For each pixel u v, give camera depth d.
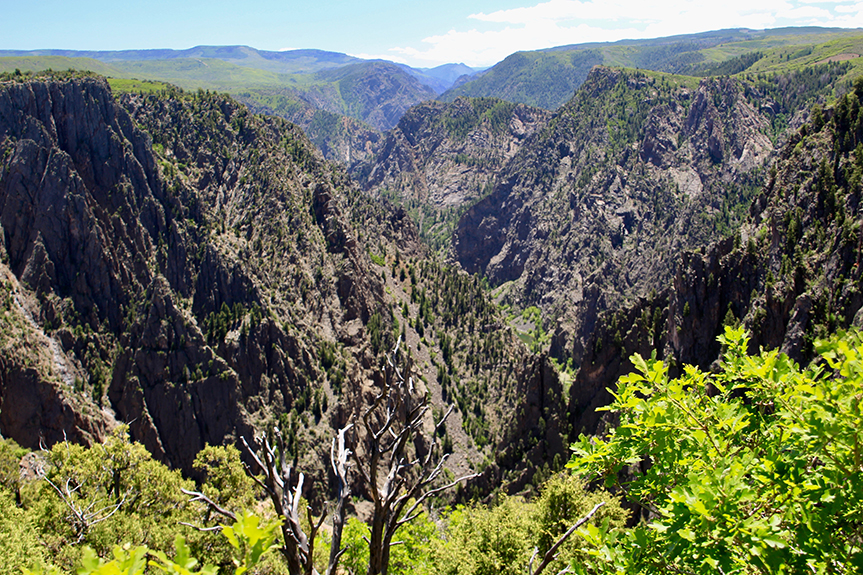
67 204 151.00
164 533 52.62
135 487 63.34
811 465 16.20
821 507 15.34
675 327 99.19
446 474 128.12
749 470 16.12
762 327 82.00
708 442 17.98
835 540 14.59
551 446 111.56
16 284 144.25
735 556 14.23
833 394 14.97
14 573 38.34
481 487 115.62
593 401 109.56
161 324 142.62
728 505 14.07
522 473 111.62
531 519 55.94
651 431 18.89
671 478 18.28
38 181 152.50
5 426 126.12
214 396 137.50
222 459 67.44
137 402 136.62
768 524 13.87
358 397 150.25
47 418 128.00
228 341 144.75
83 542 49.16
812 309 73.81
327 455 136.62
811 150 96.31
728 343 21.69
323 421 142.00
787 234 87.94
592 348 111.12
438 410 153.38
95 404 136.38
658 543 16.67
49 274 147.12
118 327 149.25
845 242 74.00
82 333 144.12
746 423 18.08
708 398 20.42
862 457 14.08
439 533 70.12
